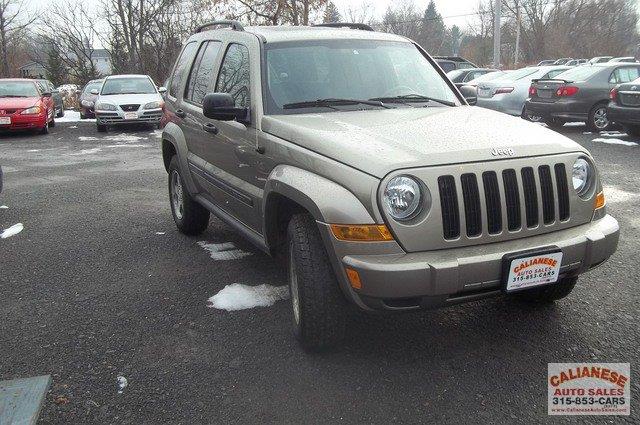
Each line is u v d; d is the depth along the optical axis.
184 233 5.97
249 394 3.08
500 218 3.08
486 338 3.60
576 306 4.02
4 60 38.94
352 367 3.32
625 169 8.77
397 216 2.93
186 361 3.42
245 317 3.99
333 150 3.21
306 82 4.16
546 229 3.22
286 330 3.78
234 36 4.76
